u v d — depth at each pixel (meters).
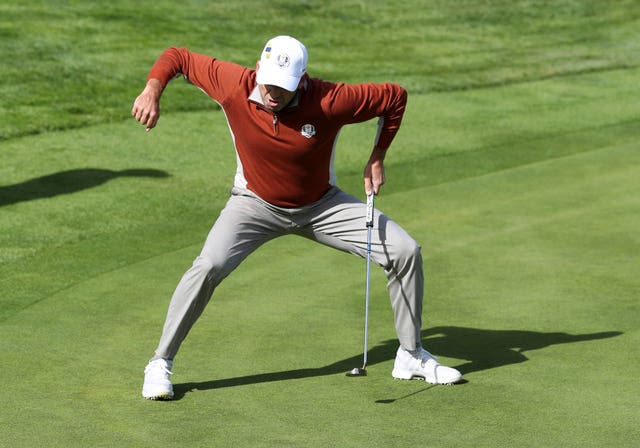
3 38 55.00
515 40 68.38
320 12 69.25
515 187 36.84
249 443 16.81
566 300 24.86
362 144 43.97
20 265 27.27
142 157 40.41
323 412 18.23
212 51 57.84
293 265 27.66
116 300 24.62
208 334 22.47
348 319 23.64
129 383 19.56
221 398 18.86
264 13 67.00
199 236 30.59
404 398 18.97
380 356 21.33
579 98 55.09
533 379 19.89
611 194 35.81
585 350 21.48
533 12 75.56
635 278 26.53
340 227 19.73
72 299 24.62
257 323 23.25
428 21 70.69
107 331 22.52
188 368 20.44
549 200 35.00
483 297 25.17
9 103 45.94
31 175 37.06
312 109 18.27
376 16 70.19
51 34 56.78
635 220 32.38
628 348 21.55
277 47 17.83
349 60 59.66
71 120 44.72
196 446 16.67
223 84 18.62
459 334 22.64
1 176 36.75
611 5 78.75
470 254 28.83
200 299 19.03
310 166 18.97
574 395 19.02
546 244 29.78
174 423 17.66
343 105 18.45
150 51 56.12
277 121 18.38
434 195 35.66
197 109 48.03
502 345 21.91
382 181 19.80
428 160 41.34
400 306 19.80
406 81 56.38
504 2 77.12
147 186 36.50
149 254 28.58
